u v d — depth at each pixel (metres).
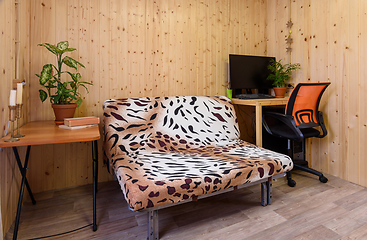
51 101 1.85
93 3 2.17
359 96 2.16
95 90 2.23
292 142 2.53
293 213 1.65
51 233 1.42
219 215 1.63
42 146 2.06
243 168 1.51
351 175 2.24
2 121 1.35
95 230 1.45
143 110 2.07
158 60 2.48
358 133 2.18
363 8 2.10
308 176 2.40
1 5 1.35
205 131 2.14
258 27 3.10
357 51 2.16
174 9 2.53
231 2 2.88
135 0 2.34
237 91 2.80
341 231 1.43
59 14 2.05
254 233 1.41
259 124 2.28
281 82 2.82
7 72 1.45
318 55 2.51
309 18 2.59
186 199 1.31
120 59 2.30
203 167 1.51
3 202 1.37
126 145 1.83
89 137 1.30
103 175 2.32
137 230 1.46
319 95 2.21
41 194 2.01
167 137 1.99
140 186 1.22
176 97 2.28
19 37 1.65
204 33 2.72
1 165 1.34
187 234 1.41
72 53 2.12
